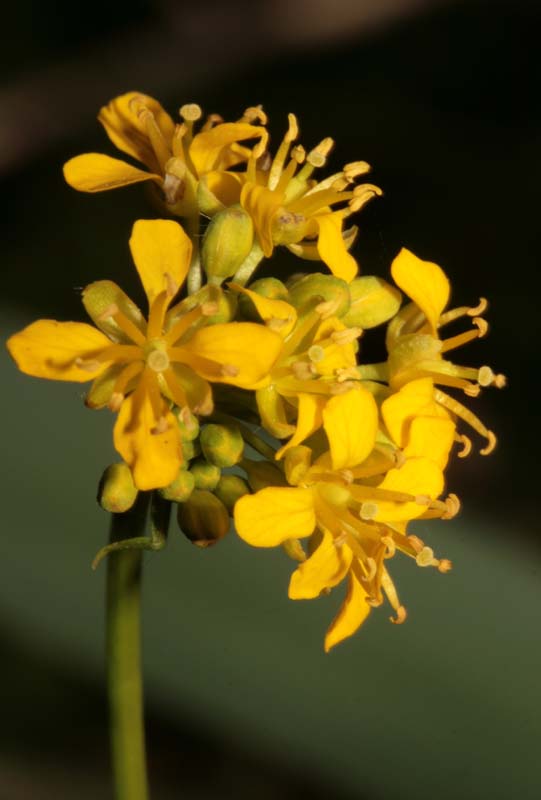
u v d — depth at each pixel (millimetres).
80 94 190
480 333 115
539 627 127
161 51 194
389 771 124
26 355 107
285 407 111
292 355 110
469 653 127
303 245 115
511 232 184
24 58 190
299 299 112
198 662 125
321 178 188
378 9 192
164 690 124
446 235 185
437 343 113
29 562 126
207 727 124
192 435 110
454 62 193
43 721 149
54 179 182
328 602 127
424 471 110
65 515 127
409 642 126
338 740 124
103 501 110
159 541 110
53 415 130
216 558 127
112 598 114
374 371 114
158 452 106
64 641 125
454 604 128
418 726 124
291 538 108
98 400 109
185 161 116
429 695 125
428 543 129
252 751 125
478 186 187
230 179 114
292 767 129
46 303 172
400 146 189
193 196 114
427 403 110
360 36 194
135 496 110
